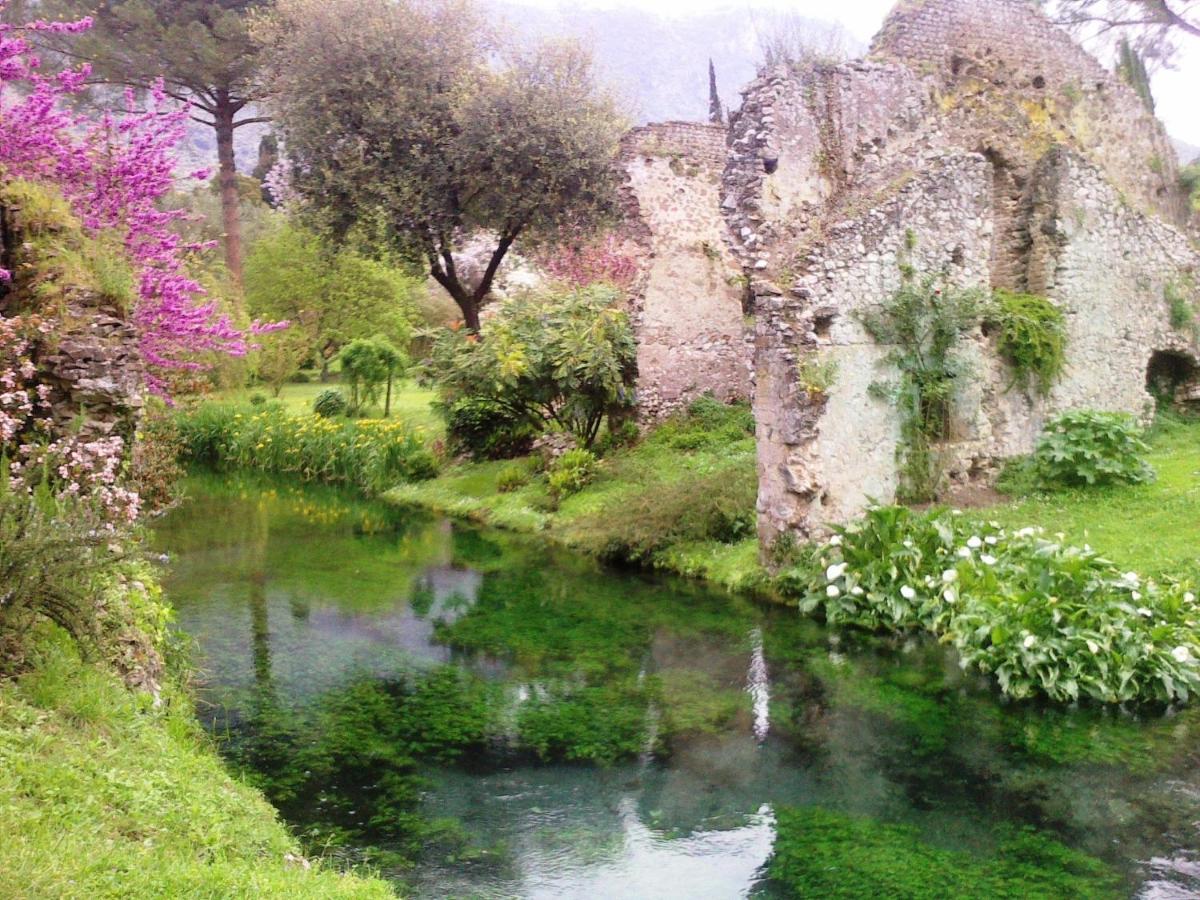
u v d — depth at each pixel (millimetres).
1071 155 14141
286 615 11227
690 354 19531
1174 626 8539
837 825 6516
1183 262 15305
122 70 27594
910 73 13867
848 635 10367
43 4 26484
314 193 21516
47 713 5262
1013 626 8844
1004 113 14898
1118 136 17031
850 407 11773
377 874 5758
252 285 30484
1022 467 13164
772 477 11812
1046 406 13656
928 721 8172
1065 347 13867
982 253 13117
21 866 3785
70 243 8461
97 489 6441
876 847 6227
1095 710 8273
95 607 6051
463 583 12828
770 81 12344
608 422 19125
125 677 6422
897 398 12219
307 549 14781
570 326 17656
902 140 13641
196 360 14594
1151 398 14969
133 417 8008
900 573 10500
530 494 17344
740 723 8219
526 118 20859
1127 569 9883
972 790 6969
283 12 23078
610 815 6656
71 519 5723
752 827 6500
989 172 13289
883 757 7539
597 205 21344
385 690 8914
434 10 22156
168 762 5527
